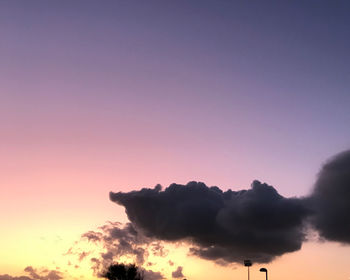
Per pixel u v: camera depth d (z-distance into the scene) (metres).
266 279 54.22
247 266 61.34
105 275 83.56
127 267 83.94
